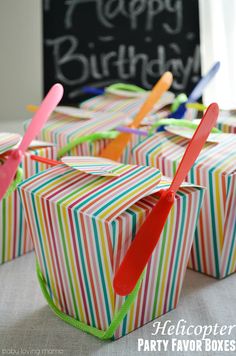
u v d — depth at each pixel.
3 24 2.54
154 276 1.01
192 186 1.03
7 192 1.13
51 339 1.00
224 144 1.25
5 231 1.28
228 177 1.12
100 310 0.98
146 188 0.97
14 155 1.05
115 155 1.37
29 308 1.11
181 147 1.28
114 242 0.91
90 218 0.91
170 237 1.00
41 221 1.02
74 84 2.53
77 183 1.02
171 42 2.48
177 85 2.50
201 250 1.22
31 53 2.56
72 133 1.42
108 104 1.64
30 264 1.29
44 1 2.45
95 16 2.49
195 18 2.45
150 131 1.37
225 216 1.15
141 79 2.53
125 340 0.99
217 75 2.34
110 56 2.52
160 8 2.47
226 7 2.25
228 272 1.22
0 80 2.59
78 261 0.98
